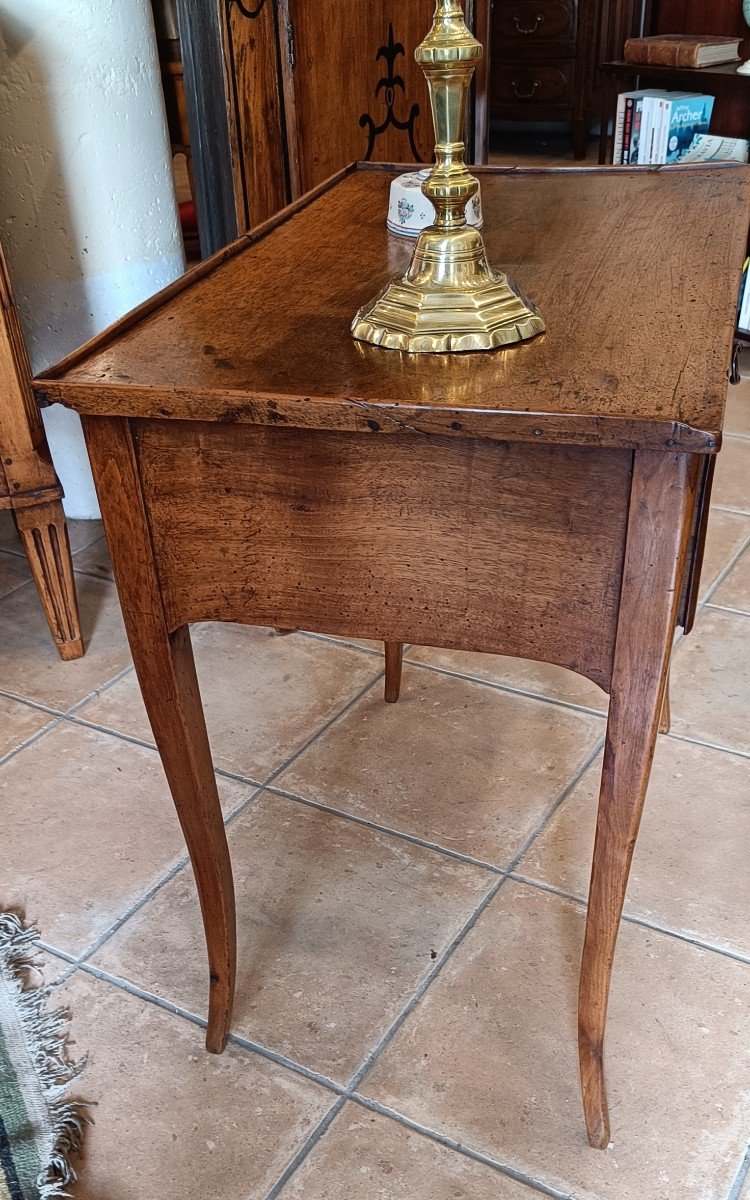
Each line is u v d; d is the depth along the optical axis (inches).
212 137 85.7
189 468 39.1
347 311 44.7
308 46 87.7
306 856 63.9
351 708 76.1
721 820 64.9
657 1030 52.7
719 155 125.5
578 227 53.7
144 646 43.8
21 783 70.8
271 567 41.0
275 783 69.5
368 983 55.9
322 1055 52.4
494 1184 46.4
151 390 36.3
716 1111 49.0
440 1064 51.7
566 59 193.3
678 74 123.0
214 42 80.5
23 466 74.5
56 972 57.5
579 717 74.6
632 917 58.7
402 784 68.9
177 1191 46.9
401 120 103.0
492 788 68.4
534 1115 49.2
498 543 37.7
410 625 41.1
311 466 38.0
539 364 37.8
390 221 55.8
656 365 37.0
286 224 58.2
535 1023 53.4
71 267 90.0
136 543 41.1
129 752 73.4
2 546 100.0
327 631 42.4
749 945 56.9
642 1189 46.1
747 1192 45.7
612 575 36.8
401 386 36.3
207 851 48.1
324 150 93.5
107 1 82.4
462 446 35.8
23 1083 51.3
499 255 50.2
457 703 76.4
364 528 38.9
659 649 37.2
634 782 40.3
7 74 81.9
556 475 35.4
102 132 86.0
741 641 81.4
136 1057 52.8
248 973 56.8
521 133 226.5
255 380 37.4
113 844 65.7
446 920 59.4
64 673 82.0
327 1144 48.4
